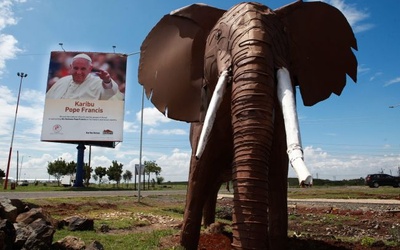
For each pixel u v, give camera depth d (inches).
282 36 170.6
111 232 384.8
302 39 205.0
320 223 501.4
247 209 117.1
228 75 151.6
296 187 1754.4
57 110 1213.7
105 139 1214.9
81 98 1224.2
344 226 476.7
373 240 299.3
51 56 1233.4
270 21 166.4
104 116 1223.5
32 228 257.9
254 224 115.2
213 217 378.3
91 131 1214.3
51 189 1312.7
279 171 190.7
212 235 310.3
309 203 789.2
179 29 213.5
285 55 164.1
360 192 1170.0
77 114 1216.8
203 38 205.0
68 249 260.1
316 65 208.4
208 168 210.8
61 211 547.5
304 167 106.3
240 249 113.0
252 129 127.7
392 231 435.8
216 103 143.6
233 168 127.6
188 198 221.8
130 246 290.8
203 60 202.5
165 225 456.4
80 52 1243.2
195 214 219.6
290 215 596.4
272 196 198.4
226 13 184.5
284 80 142.7
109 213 554.9
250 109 131.3
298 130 122.5
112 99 1234.6
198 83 204.1
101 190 1323.8
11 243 237.1
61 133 1205.7
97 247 251.8
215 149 202.7
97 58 1246.9
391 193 1089.4
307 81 204.2
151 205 741.3
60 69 1230.9
